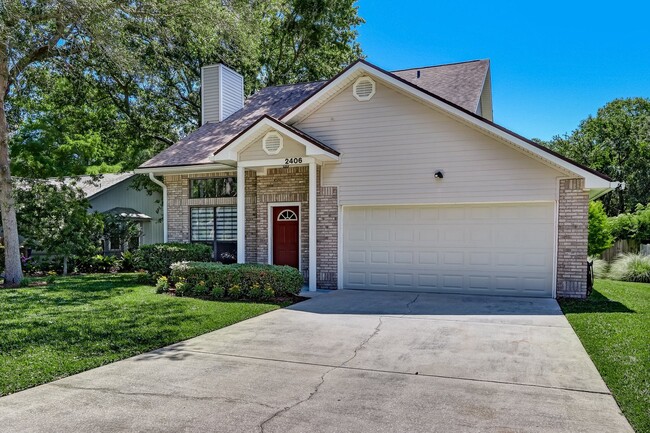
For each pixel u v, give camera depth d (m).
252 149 12.59
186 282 11.40
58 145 29.36
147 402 4.55
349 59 27.28
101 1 12.60
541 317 8.52
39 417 4.19
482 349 6.43
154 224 24.70
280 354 6.27
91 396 4.72
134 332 7.32
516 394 4.73
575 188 10.55
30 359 5.88
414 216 12.09
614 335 6.84
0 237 16.48
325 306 9.87
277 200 13.61
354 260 12.60
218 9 14.20
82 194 16.94
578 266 10.61
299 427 3.97
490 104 18.14
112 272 18.39
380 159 12.13
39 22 12.84
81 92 21.80
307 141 11.69
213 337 7.22
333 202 12.60
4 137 13.79
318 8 23.70
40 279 14.85
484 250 11.47
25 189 16.31
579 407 4.38
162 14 14.24
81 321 8.05
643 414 4.12
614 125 38.31
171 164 14.77
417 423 4.05
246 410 4.35
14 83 14.23
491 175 11.16
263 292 10.44
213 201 15.25
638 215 22.77
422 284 12.02
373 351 6.39
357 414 4.25
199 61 23.12
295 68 26.81
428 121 11.68
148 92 22.92
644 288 12.90
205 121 17.81
